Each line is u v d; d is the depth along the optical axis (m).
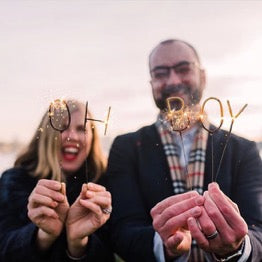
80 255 1.83
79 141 2.17
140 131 2.31
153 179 2.13
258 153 2.19
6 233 1.94
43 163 2.21
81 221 1.74
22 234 1.83
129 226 1.93
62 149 2.19
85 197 1.73
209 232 1.53
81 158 2.20
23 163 2.29
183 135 2.27
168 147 2.22
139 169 2.17
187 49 2.32
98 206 1.69
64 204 1.73
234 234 1.54
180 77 2.30
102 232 2.09
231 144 2.20
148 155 2.20
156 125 2.32
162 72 2.31
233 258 1.65
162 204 1.67
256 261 1.72
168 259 1.74
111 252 2.08
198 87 2.34
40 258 1.80
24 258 1.79
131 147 2.21
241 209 1.97
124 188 2.07
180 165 2.21
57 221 1.72
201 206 1.58
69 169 2.20
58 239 1.81
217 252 1.61
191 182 2.16
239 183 2.08
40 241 1.80
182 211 1.60
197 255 2.01
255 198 1.98
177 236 1.56
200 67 2.39
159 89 2.32
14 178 2.18
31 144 2.31
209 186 1.61
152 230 1.84
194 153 2.21
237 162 2.14
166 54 2.30
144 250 1.80
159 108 2.34
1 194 2.14
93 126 2.22
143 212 2.03
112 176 2.16
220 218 1.53
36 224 1.69
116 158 2.19
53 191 1.67
